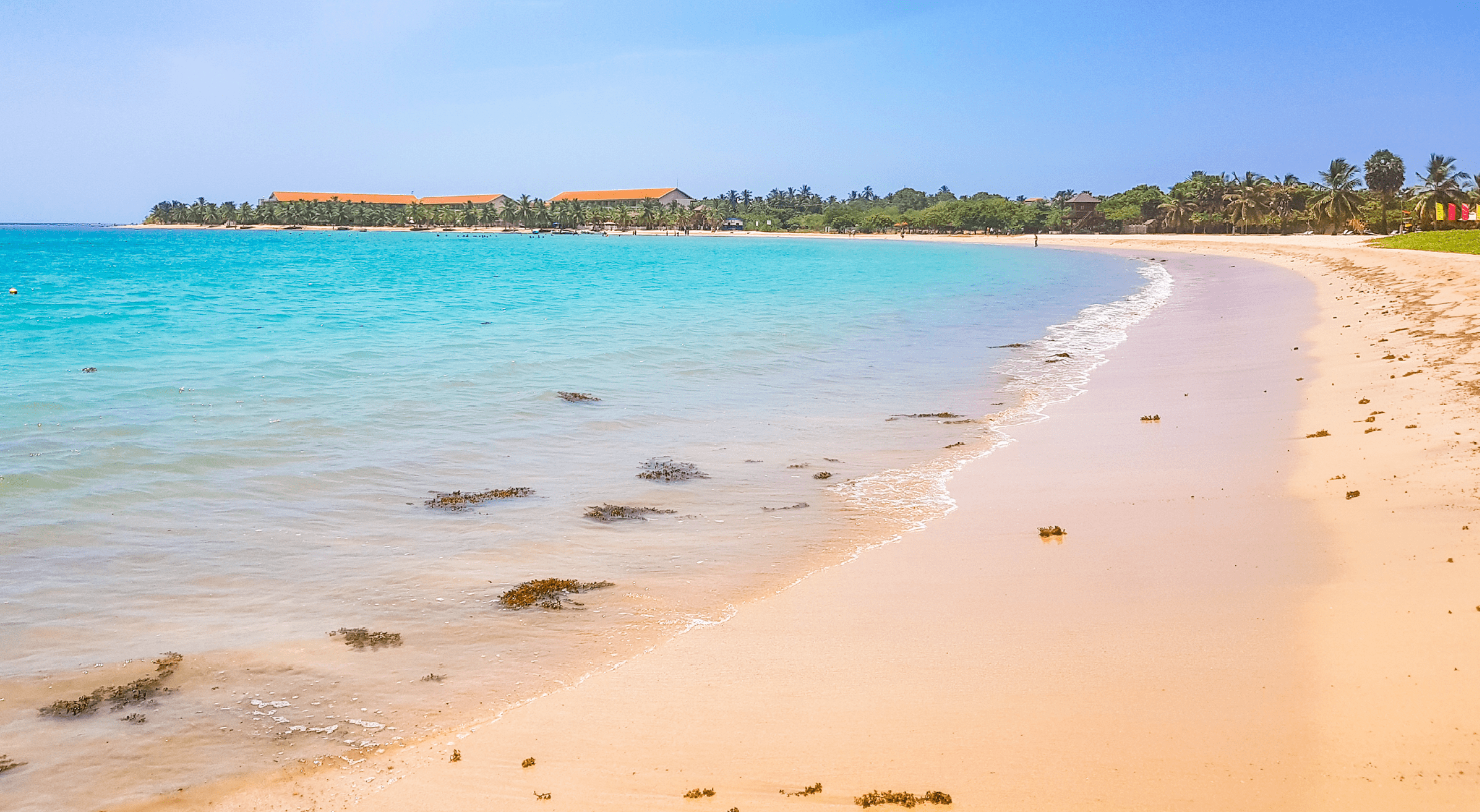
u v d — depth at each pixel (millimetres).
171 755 7285
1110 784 6418
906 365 27594
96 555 11398
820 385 24328
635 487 14922
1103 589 10008
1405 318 29266
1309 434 16125
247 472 15039
